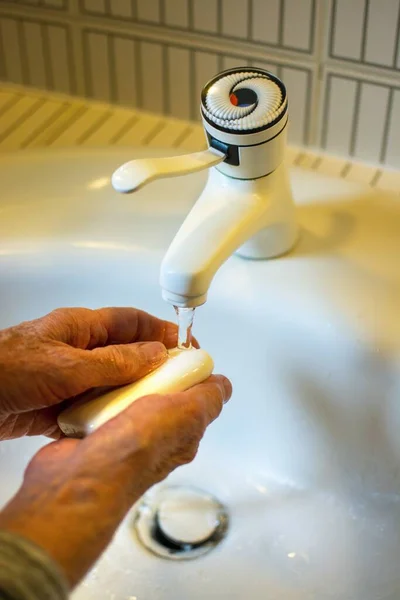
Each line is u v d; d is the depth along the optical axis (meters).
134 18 0.63
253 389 0.54
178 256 0.41
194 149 0.64
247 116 0.42
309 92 0.61
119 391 0.42
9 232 0.54
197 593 0.51
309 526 0.53
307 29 0.57
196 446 0.40
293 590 0.50
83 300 0.55
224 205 0.45
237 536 0.54
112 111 0.69
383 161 0.61
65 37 0.67
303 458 0.55
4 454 0.58
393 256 0.51
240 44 0.61
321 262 0.51
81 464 0.35
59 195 0.56
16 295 0.55
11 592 0.27
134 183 0.40
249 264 0.51
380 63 0.57
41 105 0.70
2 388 0.40
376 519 0.52
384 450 0.50
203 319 0.52
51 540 0.32
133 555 0.53
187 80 0.65
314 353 0.49
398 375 0.46
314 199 0.55
